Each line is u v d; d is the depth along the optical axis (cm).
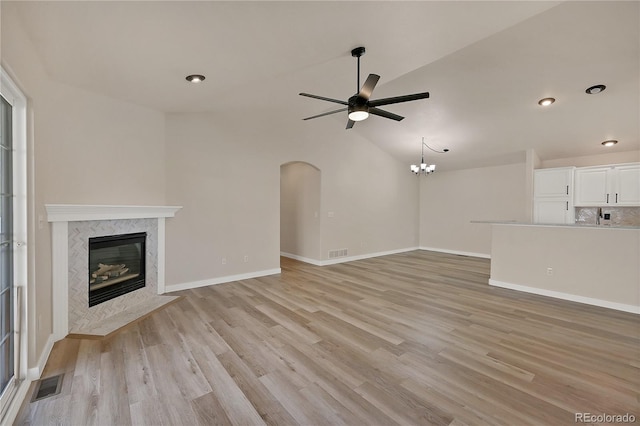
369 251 743
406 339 288
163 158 427
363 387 213
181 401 197
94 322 324
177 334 298
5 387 196
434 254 795
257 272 537
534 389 209
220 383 217
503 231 475
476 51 358
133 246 389
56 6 181
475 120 545
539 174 609
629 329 309
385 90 461
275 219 560
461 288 467
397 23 225
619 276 371
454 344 277
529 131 555
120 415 184
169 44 235
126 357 254
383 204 774
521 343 279
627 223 560
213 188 480
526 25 307
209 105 414
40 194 248
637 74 378
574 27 307
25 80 213
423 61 293
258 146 532
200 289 454
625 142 539
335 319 338
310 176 664
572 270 407
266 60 276
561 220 584
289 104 435
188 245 456
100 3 180
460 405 193
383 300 406
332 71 312
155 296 413
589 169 559
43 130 271
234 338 290
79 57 249
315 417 183
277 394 205
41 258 247
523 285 453
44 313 254
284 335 296
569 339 287
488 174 754
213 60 268
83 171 324
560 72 387
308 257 677
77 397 201
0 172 200
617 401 196
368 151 729
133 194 384
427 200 875
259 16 205
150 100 371
